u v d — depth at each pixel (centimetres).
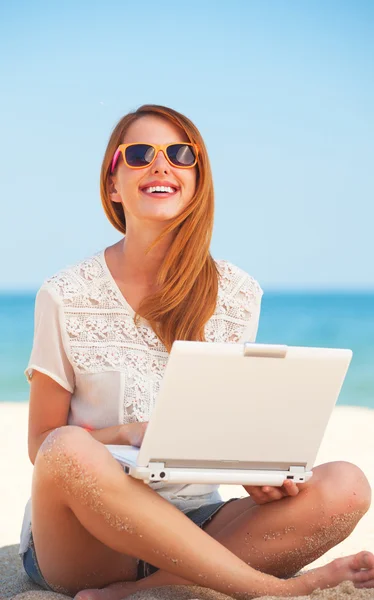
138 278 343
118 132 351
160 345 337
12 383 1650
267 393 266
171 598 287
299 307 5034
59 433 275
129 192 338
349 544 405
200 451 270
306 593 284
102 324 333
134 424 309
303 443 278
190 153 339
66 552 296
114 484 268
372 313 4572
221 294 354
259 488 292
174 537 273
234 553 303
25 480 563
